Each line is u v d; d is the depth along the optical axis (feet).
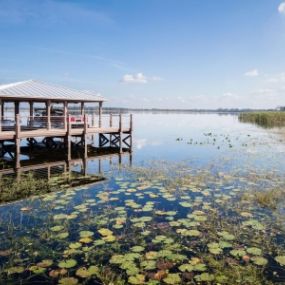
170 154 58.54
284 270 16.90
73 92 60.34
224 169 43.45
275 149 62.85
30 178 37.09
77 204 27.91
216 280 15.74
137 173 41.19
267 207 26.86
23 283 15.74
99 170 43.27
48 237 20.89
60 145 62.85
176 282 15.53
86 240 20.25
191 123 178.19
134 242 20.15
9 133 43.39
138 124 166.20
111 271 16.67
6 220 24.08
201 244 19.77
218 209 26.37
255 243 19.97
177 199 29.37
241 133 99.81
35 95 51.26
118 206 27.25
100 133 59.98
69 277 16.10
